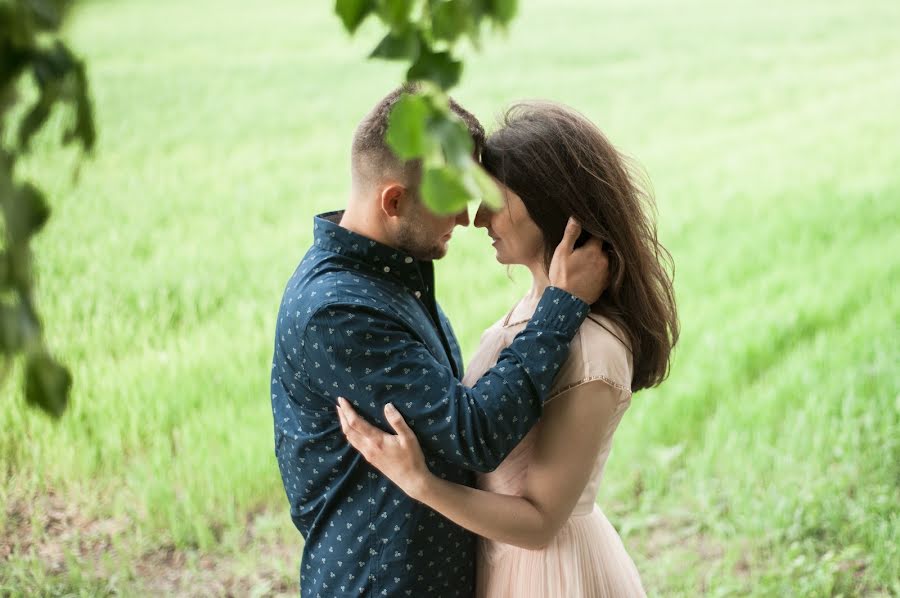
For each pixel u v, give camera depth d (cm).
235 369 509
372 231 182
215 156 1091
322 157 1112
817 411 449
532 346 170
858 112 1465
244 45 2050
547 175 179
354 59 1895
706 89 1684
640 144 1260
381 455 168
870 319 582
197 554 379
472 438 165
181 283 636
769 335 567
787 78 1784
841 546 359
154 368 505
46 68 64
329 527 188
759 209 907
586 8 2816
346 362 169
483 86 1641
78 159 67
